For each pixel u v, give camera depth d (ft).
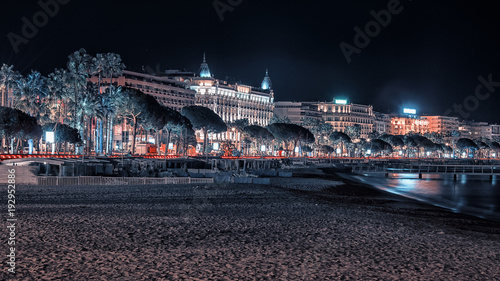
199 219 91.56
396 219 105.09
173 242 69.77
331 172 405.80
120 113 388.37
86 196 130.21
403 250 71.36
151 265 57.11
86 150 379.76
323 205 124.98
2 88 380.78
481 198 222.07
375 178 357.20
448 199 212.23
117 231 76.07
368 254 67.56
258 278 54.08
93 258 59.00
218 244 69.67
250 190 162.71
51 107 412.77
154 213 98.27
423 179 363.76
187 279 52.49
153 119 390.63
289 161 475.31
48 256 58.95
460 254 70.59
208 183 191.42
